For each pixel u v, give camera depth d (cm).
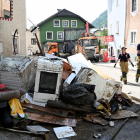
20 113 400
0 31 742
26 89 511
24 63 525
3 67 502
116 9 2342
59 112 442
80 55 797
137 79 934
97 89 514
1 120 383
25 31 1041
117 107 506
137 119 485
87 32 2647
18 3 939
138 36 1878
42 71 448
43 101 457
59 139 367
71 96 450
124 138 385
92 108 476
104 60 2456
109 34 2661
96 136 381
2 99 394
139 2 1827
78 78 525
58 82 454
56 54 2638
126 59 895
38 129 383
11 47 844
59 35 3994
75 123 429
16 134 363
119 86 583
